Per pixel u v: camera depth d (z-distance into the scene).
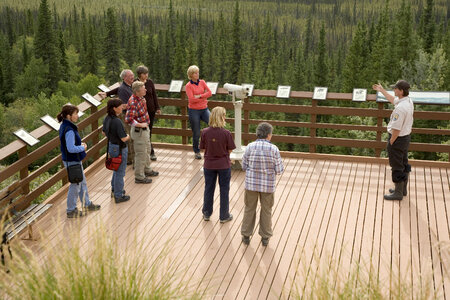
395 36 74.62
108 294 3.05
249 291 4.56
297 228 5.80
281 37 188.50
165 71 142.50
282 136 8.43
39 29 110.25
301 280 4.68
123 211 6.33
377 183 7.16
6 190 5.41
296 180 7.30
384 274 4.76
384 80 66.00
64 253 3.19
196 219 6.09
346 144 8.20
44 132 6.51
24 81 106.19
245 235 5.38
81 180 5.91
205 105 8.12
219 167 5.73
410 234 5.63
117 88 8.45
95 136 8.02
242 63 135.88
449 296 4.37
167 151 8.80
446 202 6.50
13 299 3.07
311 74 114.31
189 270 4.89
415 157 42.72
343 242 5.45
